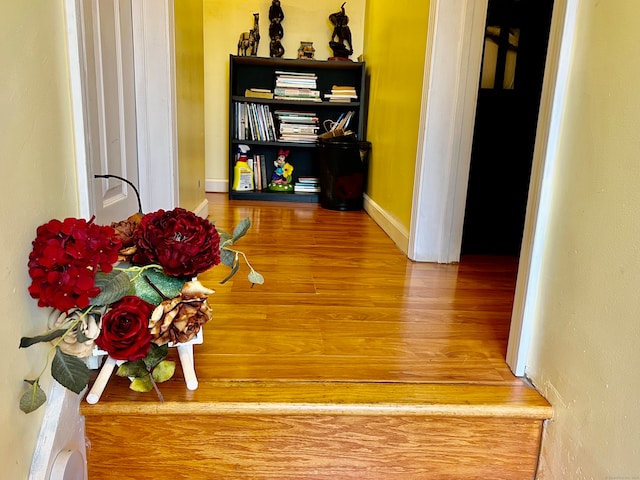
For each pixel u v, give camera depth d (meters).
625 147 0.78
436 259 2.09
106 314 0.79
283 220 2.88
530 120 2.18
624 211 0.78
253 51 3.46
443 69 1.92
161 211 0.91
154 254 0.84
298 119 3.56
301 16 3.61
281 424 0.96
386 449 0.99
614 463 0.79
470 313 1.49
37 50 0.77
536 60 2.12
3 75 0.68
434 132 1.97
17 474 0.75
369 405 0.96
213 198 3.58
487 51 2.11
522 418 0.98
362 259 2.09
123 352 0.78
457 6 1.86
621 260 0.79
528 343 1.07
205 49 3.61
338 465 0.99
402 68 2.44
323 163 3.30
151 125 1.84
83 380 0.78
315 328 1.32
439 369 1.12
